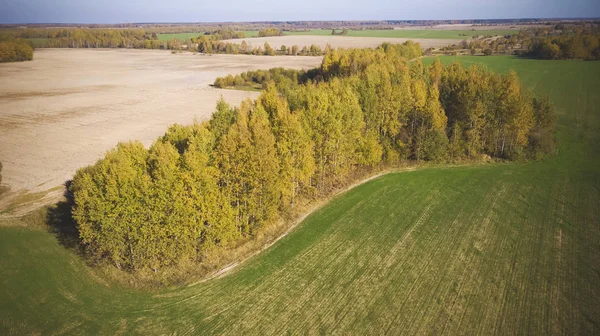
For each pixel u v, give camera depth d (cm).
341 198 5084
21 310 3133
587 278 3369
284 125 4384
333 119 4841
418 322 2928
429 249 3872
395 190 5266
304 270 3606
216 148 3931
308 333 2864
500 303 3092
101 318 3047
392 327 2891
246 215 4084
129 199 3375
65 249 3972
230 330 2914
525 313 2977
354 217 4575
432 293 3238
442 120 6053
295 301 3198
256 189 3991
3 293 3328
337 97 5234
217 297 3269
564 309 3008
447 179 5575
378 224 4400
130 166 3522
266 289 3359
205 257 3788
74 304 3200
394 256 3778
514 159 6169
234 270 3638
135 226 3422
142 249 3484
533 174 5638
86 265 3694
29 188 5431
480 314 2983
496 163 6153
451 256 3747
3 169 6069
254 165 3850
